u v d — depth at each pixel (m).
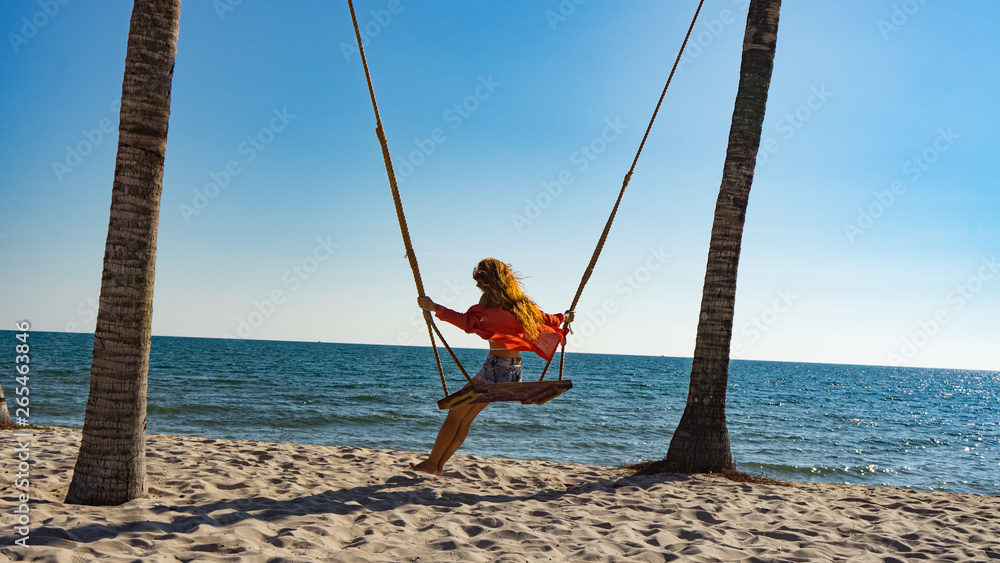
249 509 4.38
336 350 142.50
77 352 67.00
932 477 14.19
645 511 5.15
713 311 7.30
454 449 5.60
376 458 7.52
